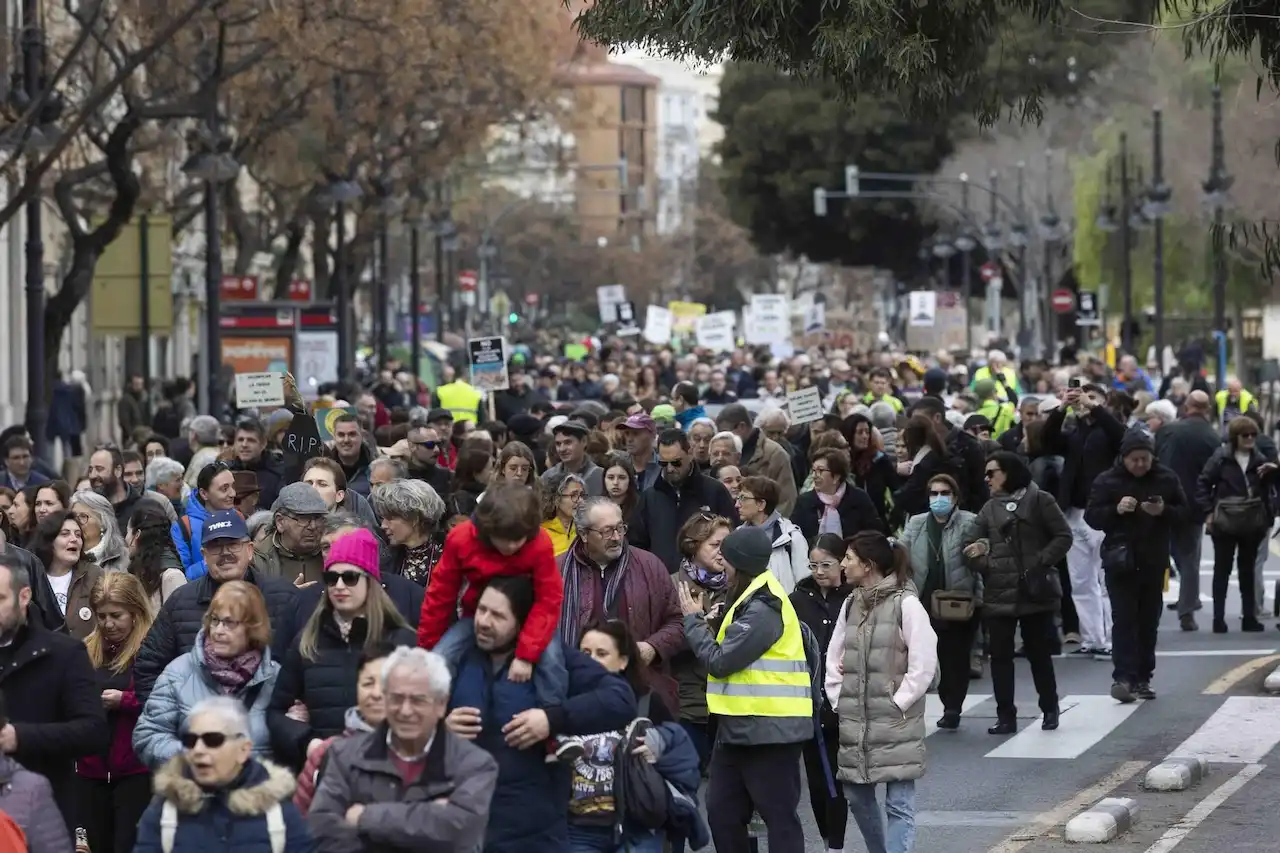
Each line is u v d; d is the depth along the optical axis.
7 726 22.34
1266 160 99.06
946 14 38.88
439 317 178.00
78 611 30.27
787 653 26.64
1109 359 140.00
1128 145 156.25
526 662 21.86
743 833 26.98
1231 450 53.97
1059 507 44.62
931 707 43.88
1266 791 34.38
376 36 86.06
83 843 26.09
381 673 19.61
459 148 114.25
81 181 70.62
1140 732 40.16
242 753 19.33
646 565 28.72
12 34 64.69
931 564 40.38
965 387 92.94
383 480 37.81
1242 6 38.12
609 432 48.69
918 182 199.25
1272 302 149.12
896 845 28.59
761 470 44.75
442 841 18.98
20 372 105.19
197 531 34.28
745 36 38.12
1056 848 30.31
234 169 73.38
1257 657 49.53
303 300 114.44
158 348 146.88
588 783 22.86
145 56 57.03
